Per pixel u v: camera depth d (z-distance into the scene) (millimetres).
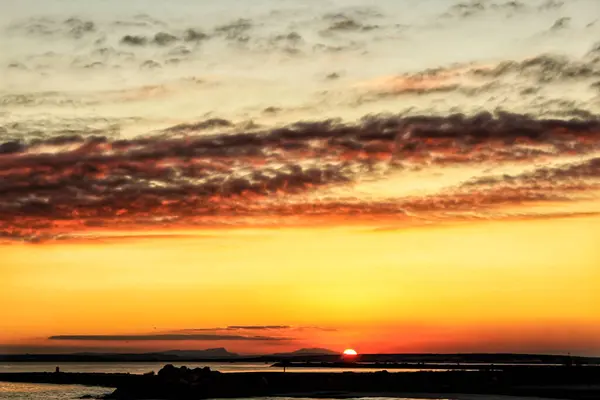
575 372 148250
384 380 144750
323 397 125250
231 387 140000
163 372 150125
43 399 141625
